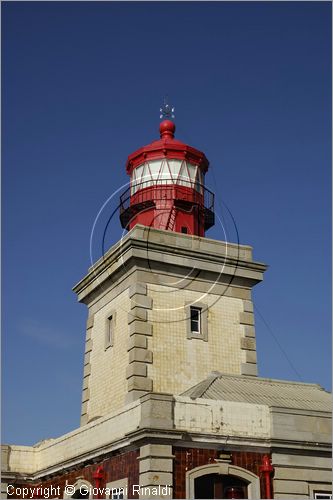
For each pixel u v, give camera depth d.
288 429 18.88
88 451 20.27
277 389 22.98
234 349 25.27
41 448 25.64
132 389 22.73
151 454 16.81
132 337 23.58
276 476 18.22
